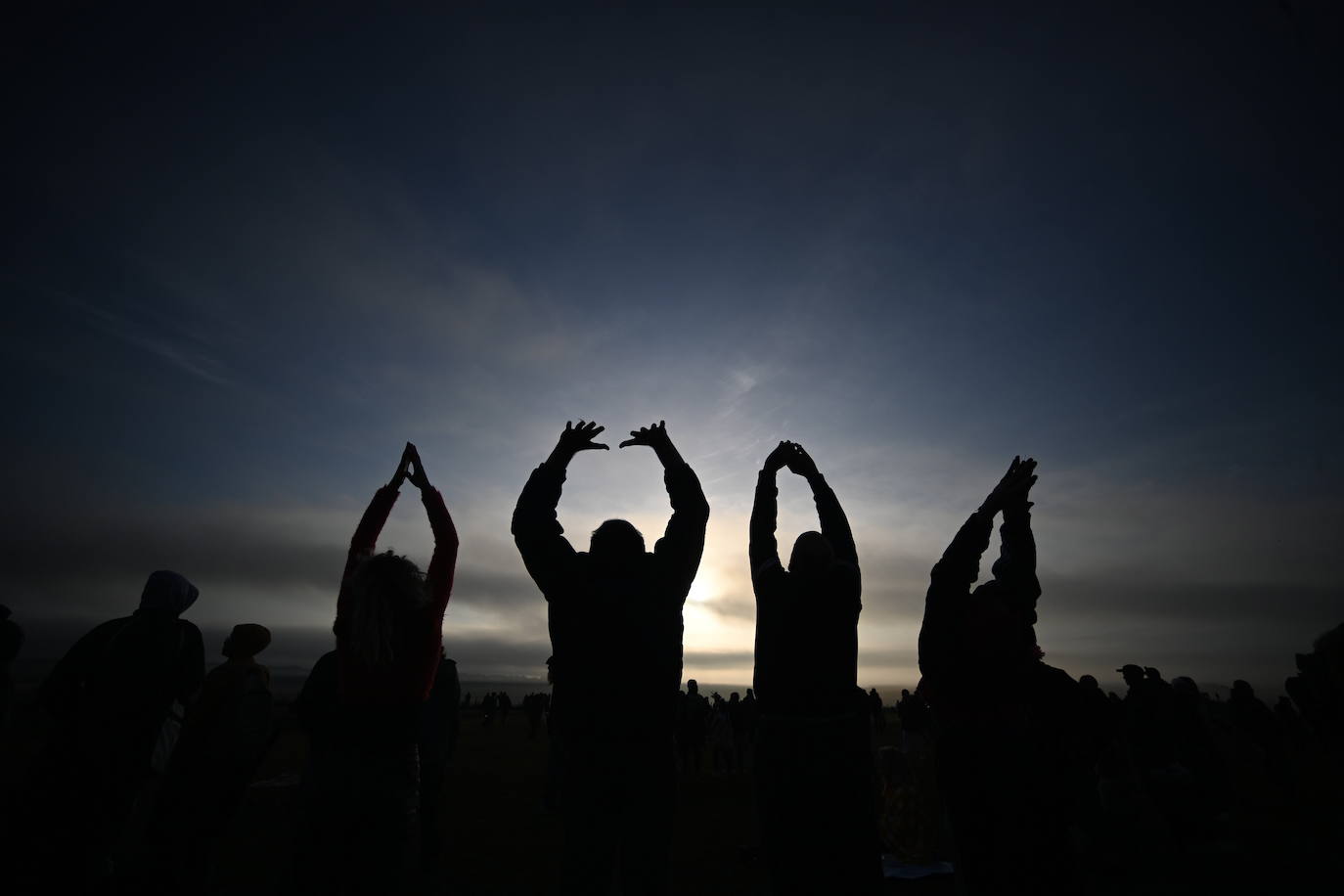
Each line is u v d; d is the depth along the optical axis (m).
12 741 10.95
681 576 2.72
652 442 3.12
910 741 8.73
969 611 2.74
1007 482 2.94
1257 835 7.85
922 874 6.28
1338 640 2.76
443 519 3.44
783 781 2.70
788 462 3.63
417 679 2.86
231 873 6.34
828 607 2.84
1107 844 6.41
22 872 3.42
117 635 3.81
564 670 2.51
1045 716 3.21
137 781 3.69
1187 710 7.27
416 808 2.84
